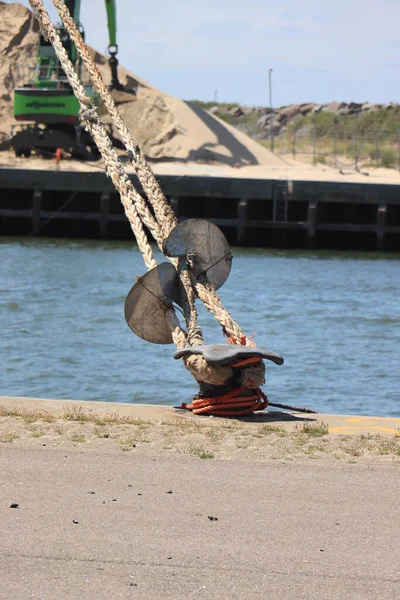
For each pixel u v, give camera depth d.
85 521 13.90
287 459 17.81
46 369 42.97
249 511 14.58
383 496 15.48
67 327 55.22
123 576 12.02
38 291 71.38
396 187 117.56
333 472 16.91
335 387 40.66
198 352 23.34
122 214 121.56
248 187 118.38
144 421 21.36
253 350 23.31
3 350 47.50
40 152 139.50
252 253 113.69
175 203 118.00
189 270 26.81
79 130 135.75
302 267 98.56
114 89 134.88
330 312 65.25
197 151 157.00
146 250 28.61
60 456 17.50
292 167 158.12
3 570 12.09
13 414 21.52
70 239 123.56
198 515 14.33
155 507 14.64
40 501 14.74
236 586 11.83
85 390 38.75
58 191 125.19
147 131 162.25
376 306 68.94
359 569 12.43
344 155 179.75
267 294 74.94
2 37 182.25
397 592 11.78
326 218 124.00
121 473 16.47
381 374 43.84
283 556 12.80
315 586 11.89
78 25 123.62
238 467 17.09
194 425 21.12
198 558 12.65
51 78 134.75
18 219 127.25
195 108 169.50
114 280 80.00
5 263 91.19
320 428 20.81
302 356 48.28
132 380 40.81
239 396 23.30
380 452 18.39
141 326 27.41
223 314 26.08
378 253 118.56
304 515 14.45
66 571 12.12
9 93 174.88
